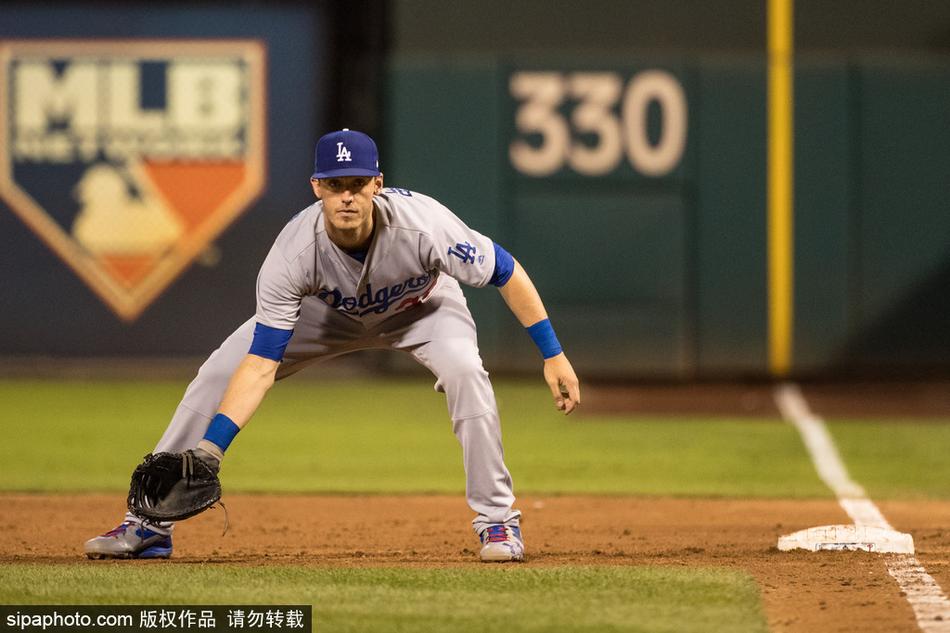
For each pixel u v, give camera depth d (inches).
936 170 1802.4
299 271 644.1
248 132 1894.7
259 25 1884.8
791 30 1818.4
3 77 1897.1
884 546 728.3
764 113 1806.1
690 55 1808.6
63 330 1910.7
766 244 1809.8
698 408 1612.9
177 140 1893.5
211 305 1904.5
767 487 1083.3
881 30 1817.2
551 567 661.9
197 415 680.4
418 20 1846.7
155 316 1907.0
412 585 608.7
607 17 1831.9
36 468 1179.3
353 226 613.9
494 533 689.6
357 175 605.6
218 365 681.6
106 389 1777.8
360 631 525.3
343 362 1895.9
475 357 680.4
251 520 902.4
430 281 674.8
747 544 778.8
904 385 1808.6
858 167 1804.9
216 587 601.9
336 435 1393.9
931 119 1800.0
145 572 637.3
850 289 1808.6
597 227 1813.5
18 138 1898.4
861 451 1298.0
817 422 1493.6
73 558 717.3
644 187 1809.8
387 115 1838.1
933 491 1059.3
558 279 1817.2
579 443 1344.7
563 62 1813.5
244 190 1899.6
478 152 1823.3
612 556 723.4
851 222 1806.1
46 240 1904.5
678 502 991.6
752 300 1812.3
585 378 1828.2
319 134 1886.1
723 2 1823.3
